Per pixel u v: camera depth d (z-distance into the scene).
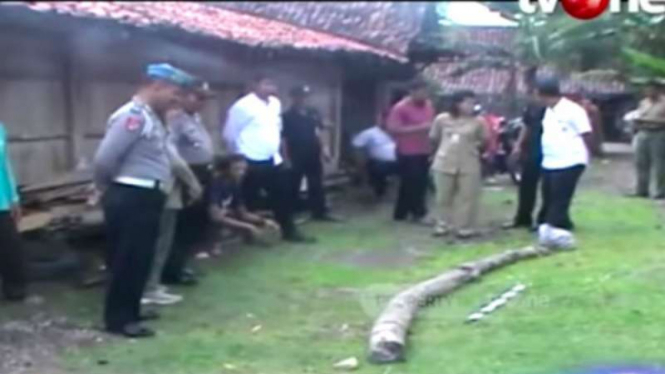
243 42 12.30
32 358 6.31
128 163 6.76
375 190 15.61
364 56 16.30
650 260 9.07
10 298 7.85
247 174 10.99
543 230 10.21
